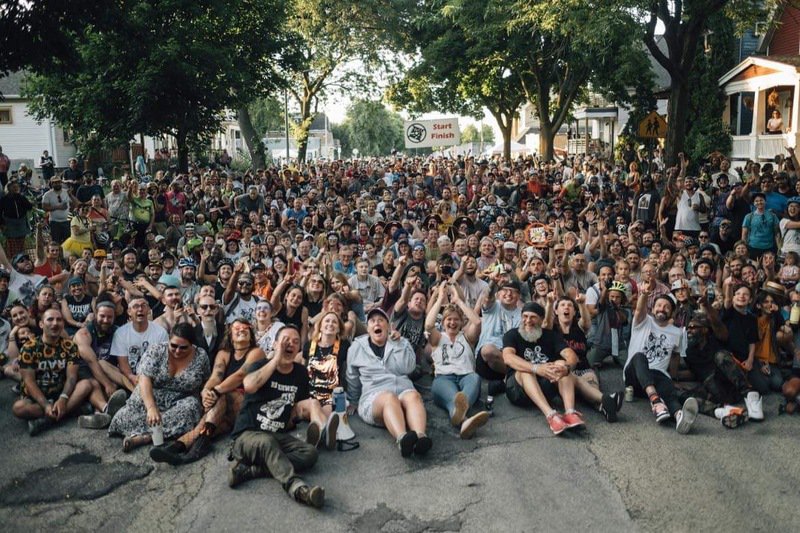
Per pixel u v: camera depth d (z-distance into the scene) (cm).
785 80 2397
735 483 621
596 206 1750
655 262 1114
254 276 1017
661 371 786
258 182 2370
